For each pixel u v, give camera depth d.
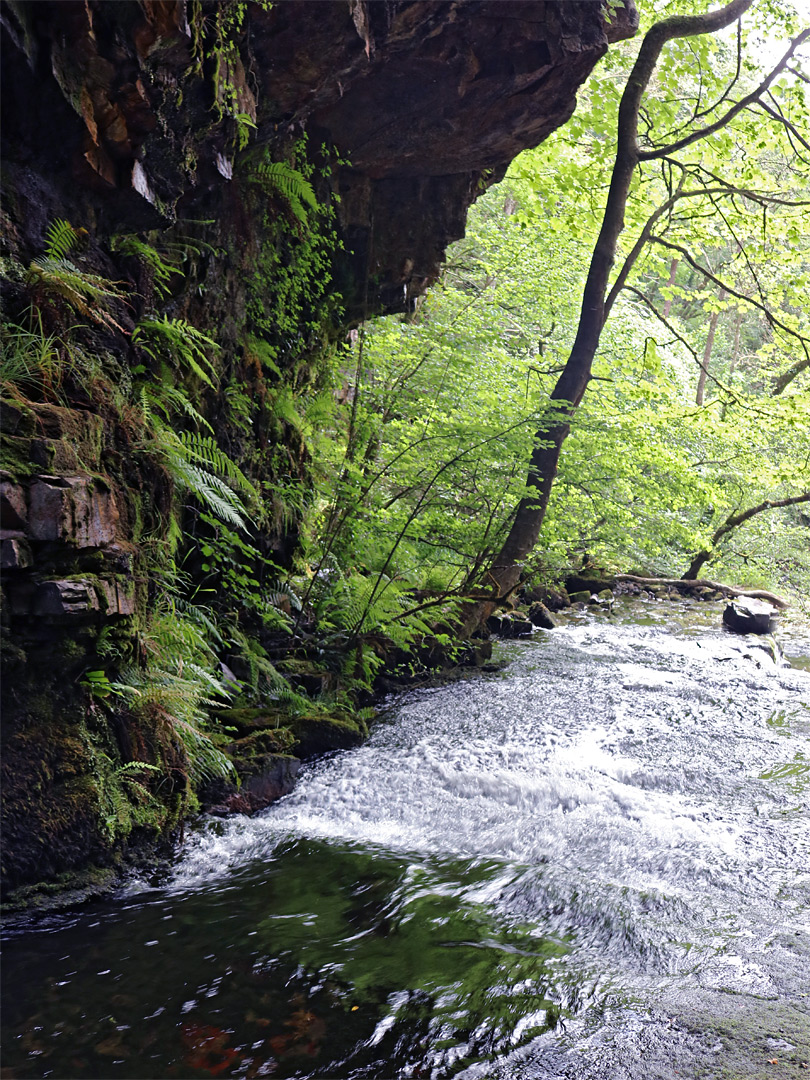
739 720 7.29
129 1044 2.92
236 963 3.45
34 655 3.78
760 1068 2.83
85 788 3.99
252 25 5.51
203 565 6.20
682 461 11.57
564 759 6.07
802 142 10.59
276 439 7.59
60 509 3.73
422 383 8.95
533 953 3.61
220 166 5.85
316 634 7.54
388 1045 2.95
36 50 3.85
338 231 8.51
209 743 4.98
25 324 4.23
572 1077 2.79
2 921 3.65
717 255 27.17
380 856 4.61
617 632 11.52
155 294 5.57
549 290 14.61
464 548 9.62
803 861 4.56
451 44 6.96
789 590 17.27
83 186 4.63
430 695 7.89
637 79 10.30
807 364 15.94
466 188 9.20
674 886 4.29
